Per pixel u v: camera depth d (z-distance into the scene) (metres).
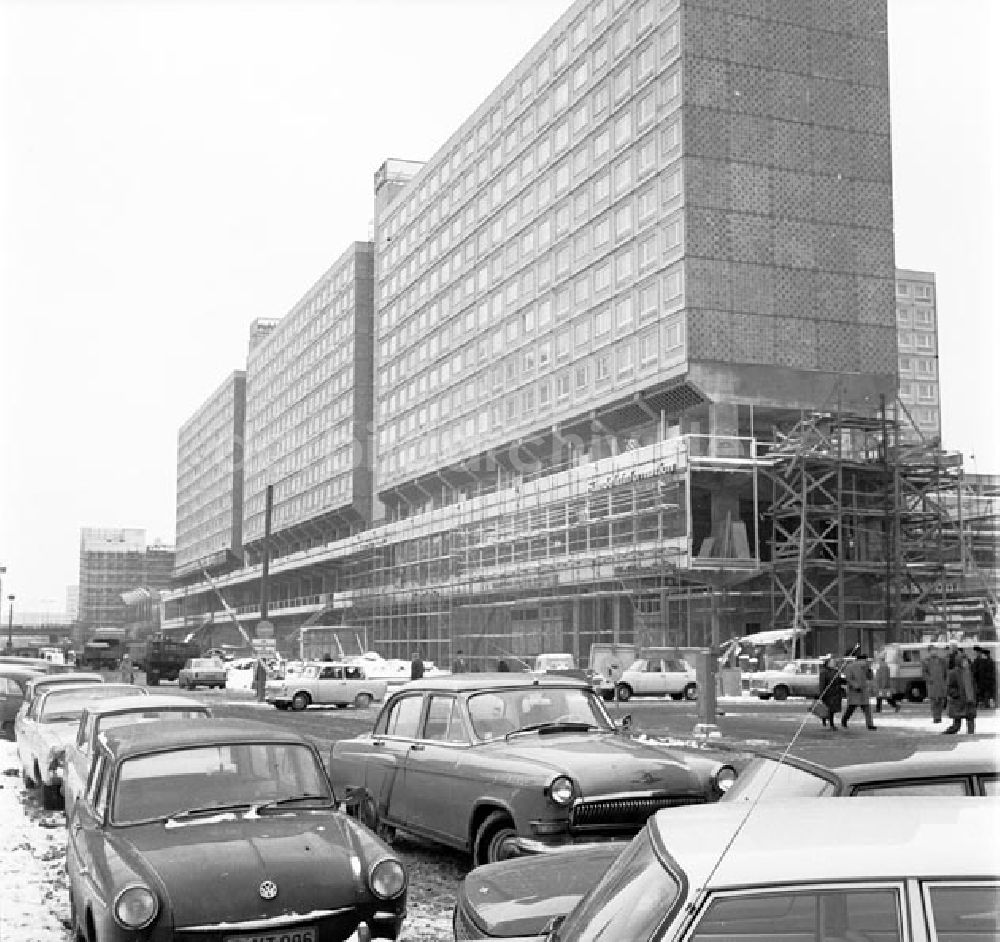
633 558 53.72
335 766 11.07
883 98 60.47
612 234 63.00
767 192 57.88
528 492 66.62
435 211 87.88
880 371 58.56
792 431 52.34
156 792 7.10
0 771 19.34
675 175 57.53
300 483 118.19
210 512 159.62
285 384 125.94
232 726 7.86
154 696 11.74
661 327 57.88
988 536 54.97
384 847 6.70
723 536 51.75
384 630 87.38
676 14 58.09
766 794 5.33
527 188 73.06
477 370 79.25
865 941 2.79
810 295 57.88
